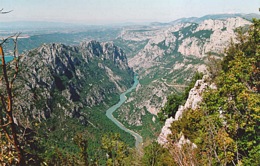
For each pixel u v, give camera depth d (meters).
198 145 26.78
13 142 14.20
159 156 57.22
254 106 30.23
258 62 40.09
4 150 14.64
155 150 58.59
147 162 58.62
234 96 32.88
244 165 27.50
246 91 32.53
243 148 30.05
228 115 31.59
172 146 20.66
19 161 14.41
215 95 35.53
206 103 36.53
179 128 56.69
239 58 41.09
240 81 38.22
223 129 26.64
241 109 31.42
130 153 72.19
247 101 31.06
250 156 28.39
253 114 29.45
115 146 73.38
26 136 15.70
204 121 29.16
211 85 68.00
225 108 32.53
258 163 27.41
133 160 68.31
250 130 29.28
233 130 30.22
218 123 31.20
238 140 29.92
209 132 24.14
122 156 71.06
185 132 48.06
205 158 21.47
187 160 18.94
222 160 22.88
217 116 32.06
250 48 57.88
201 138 26.78
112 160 71.25
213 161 23.45
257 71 38.22
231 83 33.78
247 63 39.28
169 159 45.34
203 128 28.94
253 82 38.28
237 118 30.44
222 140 23.84
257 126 30.97
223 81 37.69
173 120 72.00
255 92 36.88
